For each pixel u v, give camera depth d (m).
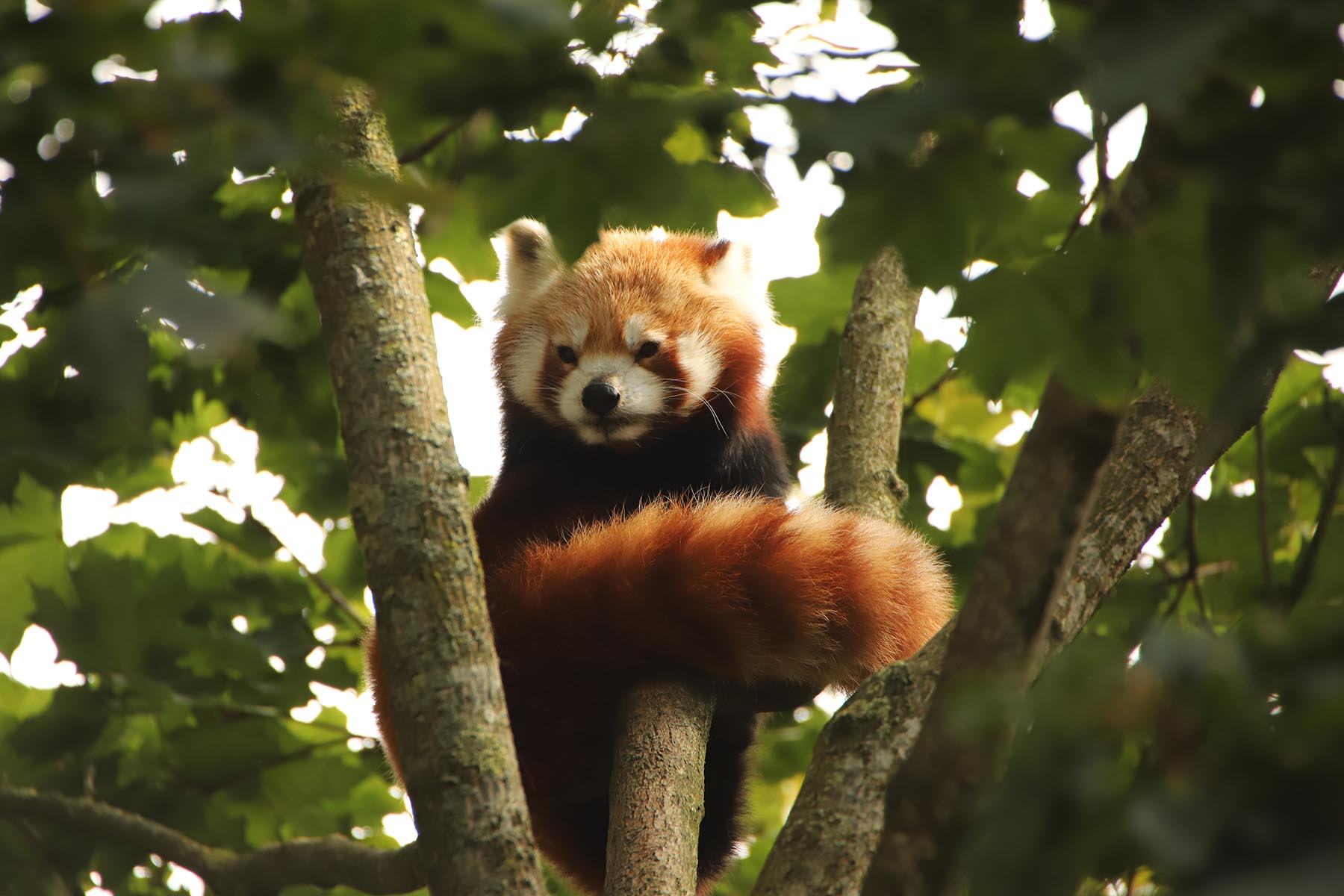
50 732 9.62
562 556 7.23
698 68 4.23
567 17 3.21
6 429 6.37
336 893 9.95
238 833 9.94
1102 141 3.66
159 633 9.88
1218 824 2.48
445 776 4.70
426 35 3.24
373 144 5.66
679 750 6.42
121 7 2.68
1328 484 9.08
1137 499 5.85
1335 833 2.40
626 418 9.95
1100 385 3.67
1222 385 3.25
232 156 2.98
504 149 4.09
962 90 3.25
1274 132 2.91
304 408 9.96
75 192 2.96
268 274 8.93
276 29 2.86
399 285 5.75
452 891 4.50
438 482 5.30
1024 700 3.05
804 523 7.27
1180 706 2.69
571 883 8.20
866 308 9.80
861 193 3.80
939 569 7.65
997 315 3.73
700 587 6.96
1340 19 2.60
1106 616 9.01
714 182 6.39
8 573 10.11
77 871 9.27
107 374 2.75
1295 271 3.20
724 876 8.80
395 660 4.98
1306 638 2.71
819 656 7.09
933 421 12.31
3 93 2.91
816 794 5.32
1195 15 2.59
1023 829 2.81
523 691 7.18
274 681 10.08
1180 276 3.41
